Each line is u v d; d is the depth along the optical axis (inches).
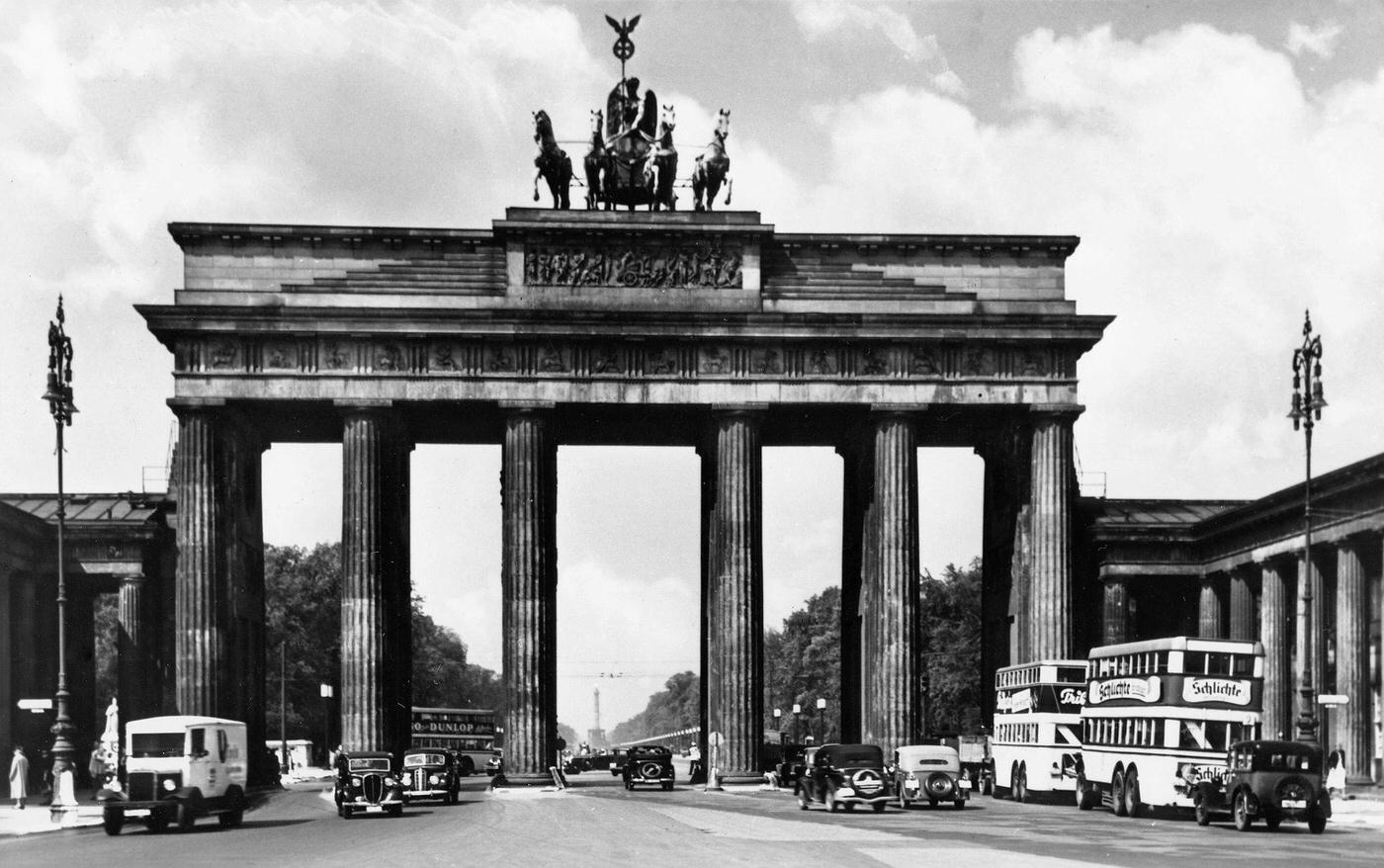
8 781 5103.3
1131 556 5600.4
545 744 5078.7
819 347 5157.5
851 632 5664.4
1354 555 4552.2
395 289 5128.0
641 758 5128.0
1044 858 2250.2
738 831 2898.6
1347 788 4446.4
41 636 5615.2
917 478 5182.1
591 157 5310.0
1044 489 5157.5
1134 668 3528.5
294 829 3233.3
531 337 5093.5
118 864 2321.6
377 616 5014.8
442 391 5078.7
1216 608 5502.0
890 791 3705.7
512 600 5064.0
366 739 4977.9
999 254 5305.1
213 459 5019.7
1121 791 3526.1
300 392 5044.3
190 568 4972.9
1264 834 2913.4
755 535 5118.1
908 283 5270.7
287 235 5137.8
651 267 5177.2
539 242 5162.4
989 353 5182.1
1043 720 4087.1
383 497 5083.7
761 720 5123.0
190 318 5007.4
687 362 5142.7
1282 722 5029.5
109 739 4746.6
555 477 5300.2
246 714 5329.7
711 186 5290.4
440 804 4357.8
